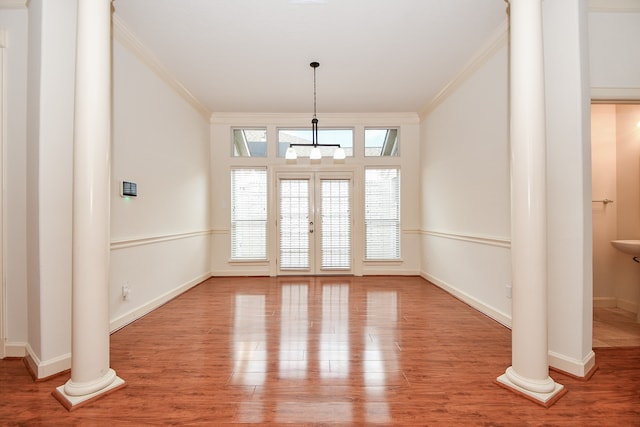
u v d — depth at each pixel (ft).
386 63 12.70
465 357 8.25
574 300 7.24
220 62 12.64
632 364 7.75
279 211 19.40
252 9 9.46
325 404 6.24
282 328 10.39
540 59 6.61
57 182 7.50
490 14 9.70
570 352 7.30
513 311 6.91
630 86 7.96
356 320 11.18
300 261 19.44
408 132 19.29
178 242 14.78
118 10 9.46
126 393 6.61
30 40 7.93
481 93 11.93
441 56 12.18
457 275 14.11
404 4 9.25
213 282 17.66
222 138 19.11
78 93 6.55
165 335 9.82
